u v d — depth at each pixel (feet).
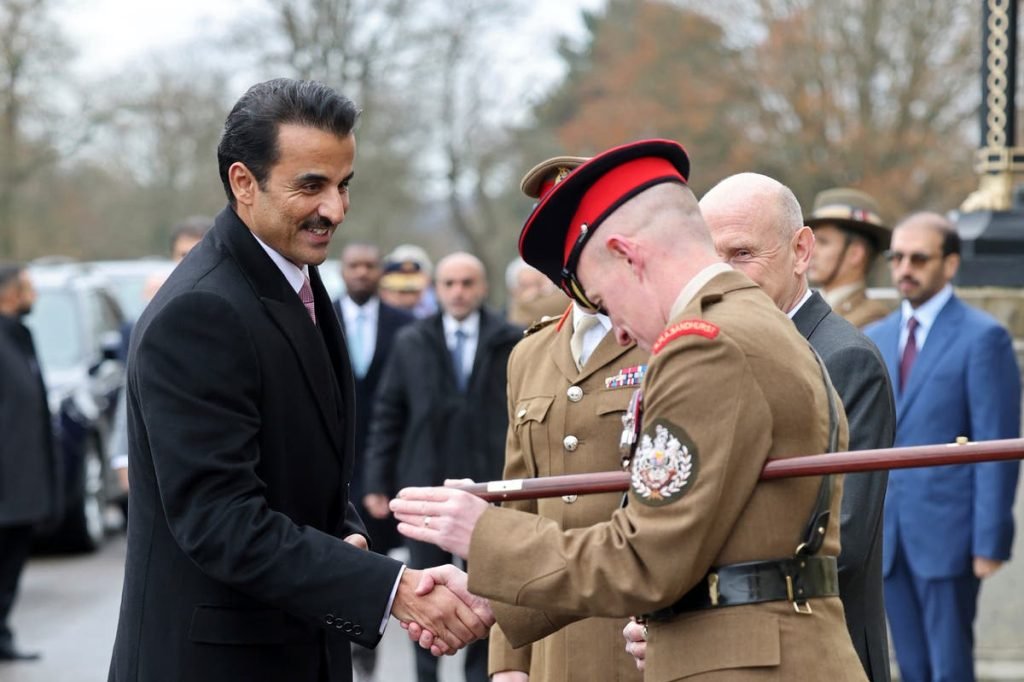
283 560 11.54
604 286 10.66
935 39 84.12
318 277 12.87
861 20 84.99
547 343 14.34
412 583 11.91
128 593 12.10
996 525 19.79
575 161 14.21
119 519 49.06
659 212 10.51
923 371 20.27
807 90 87.76
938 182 88.07
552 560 10.27
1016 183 28.55
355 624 11.71
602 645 13.46
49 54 103.35
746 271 13.65
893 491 20.39
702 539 9.82
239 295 11.86
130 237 128.26
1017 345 24.80
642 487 10.03
